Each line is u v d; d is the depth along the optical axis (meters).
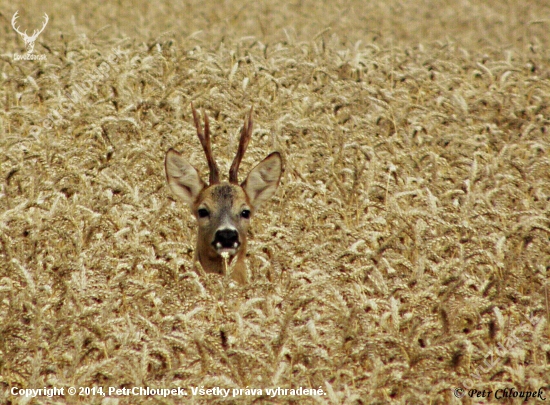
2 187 30.38
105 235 26.72
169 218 27.75
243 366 19.56
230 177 28.36
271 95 40.84
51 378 19.50
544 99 42.09
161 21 75.38
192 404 17.64
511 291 22.83
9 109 37.59
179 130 35.03
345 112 38.12
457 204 28.27
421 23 83.81
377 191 29.94
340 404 18.70
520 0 99.44
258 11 84.00
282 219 29.27
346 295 22.88
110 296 22.09
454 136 35.22
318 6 89.12
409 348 19.38
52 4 79.56
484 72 44.75
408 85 43.47
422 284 23.11
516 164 30.78
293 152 33.84
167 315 21.98
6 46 56.41
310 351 19.58
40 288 22.02
